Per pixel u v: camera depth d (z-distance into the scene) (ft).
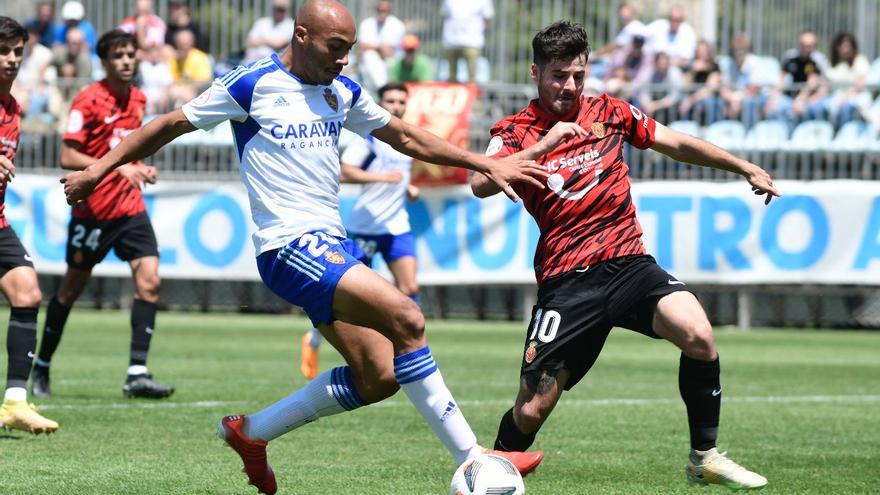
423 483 64.80
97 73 209.87
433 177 177.78
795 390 113.80
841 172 183.21
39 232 185.88
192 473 66.59
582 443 80.33
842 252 175.94
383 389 56.95
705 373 60.13
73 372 119.85
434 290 199.31
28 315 78.18
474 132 182.70
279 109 56.44
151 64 200.64
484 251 177.78
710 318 194.70
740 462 73.61
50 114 193.67
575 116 62.85
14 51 79.30
